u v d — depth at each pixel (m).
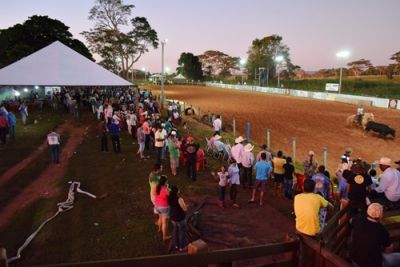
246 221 9.43
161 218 8.39
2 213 9.62
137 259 3.20
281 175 11.61
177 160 13.81
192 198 11.10
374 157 18.66
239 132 24.20
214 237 8.43
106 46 78.62
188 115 31.83
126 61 84.88
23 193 11.24
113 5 76.06
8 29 56.03
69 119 27.20
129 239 8.23
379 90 55.31
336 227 5.65
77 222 9.12
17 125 23.97
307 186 5.71
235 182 10.43
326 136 23.36
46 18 56.31
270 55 95.38
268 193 11.88
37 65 29.36
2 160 15.24
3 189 11.55
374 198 8.52
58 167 14.38
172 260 3.39
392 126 27.30
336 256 3.87
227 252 3.79
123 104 26.23
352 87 61.09
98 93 38.78
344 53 47.31
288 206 10.68
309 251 4.41
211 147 17.27
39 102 32.94
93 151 17.33
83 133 22.00
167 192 8.08
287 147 20.20
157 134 14.73
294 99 48.38
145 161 15.52
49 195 11.09
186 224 8.24
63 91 36.81
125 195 11.20
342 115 32.41
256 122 28.31
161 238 8.31
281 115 32.19
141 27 82.75
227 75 139.00
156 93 58.94
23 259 7.25
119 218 9.42
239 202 10.92
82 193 11.29
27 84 26.95
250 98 49.72
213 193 11.65
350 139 22.55
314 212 5.50
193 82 98.88
